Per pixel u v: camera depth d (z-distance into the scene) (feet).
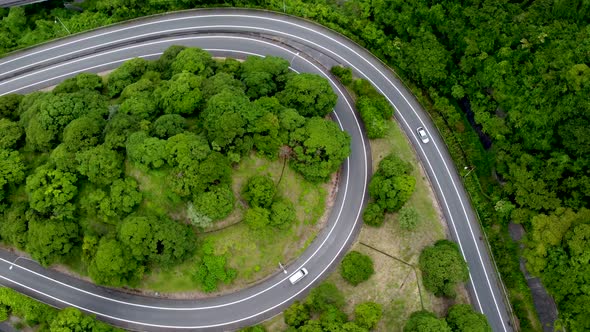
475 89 290.35
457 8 299.99
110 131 252.62
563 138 255.91
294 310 242.58
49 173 249.96
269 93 281.33
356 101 299.38
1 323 260.01
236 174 256.32
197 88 265.95
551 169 257.55
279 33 328.08
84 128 252.01
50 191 245.65
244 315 257.34
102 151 247.50
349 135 286.05
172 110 264.72
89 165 246.68
